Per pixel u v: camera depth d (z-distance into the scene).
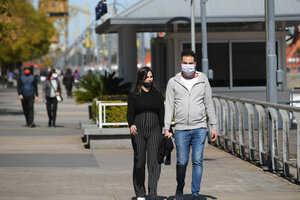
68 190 19.03
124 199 17.59
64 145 31.50
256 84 41.69
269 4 23.83
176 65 41.16
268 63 24.02
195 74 16.69
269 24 23.89
